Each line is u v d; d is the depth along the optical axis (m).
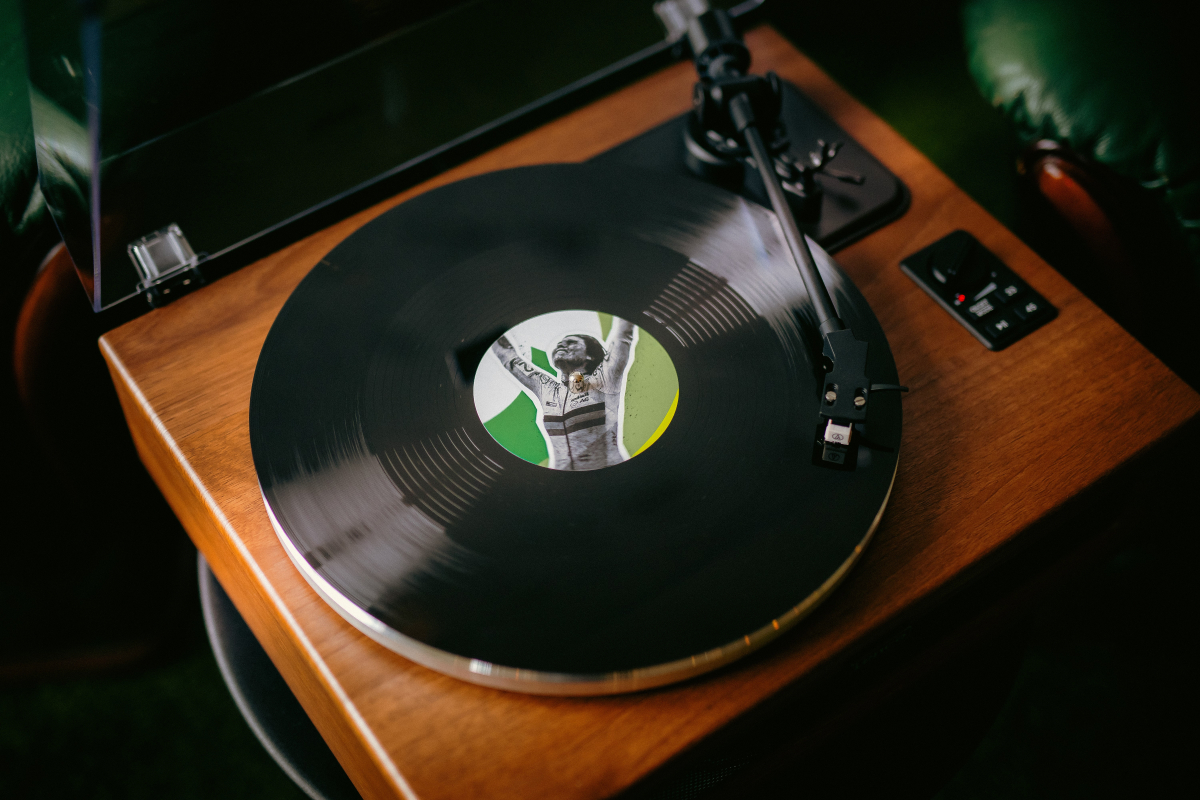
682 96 1.00
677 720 0.61
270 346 0.75
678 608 0.62
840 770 0.83
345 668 0.64
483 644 0.61
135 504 1.33
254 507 0.72
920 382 0.78
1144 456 0.74
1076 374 0.78
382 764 0.60
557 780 0.59
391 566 0.65
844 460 0.69
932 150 1.32
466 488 0.69
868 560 0.69
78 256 0.79
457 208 0.83
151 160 0.85
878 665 0.76
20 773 1.38
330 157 0.94
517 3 1.05
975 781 1.33
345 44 0.96
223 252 0.87
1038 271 0.85
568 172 0.85
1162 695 1.39
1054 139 0.99
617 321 0.77
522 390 0.74
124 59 0.79
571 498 0.68
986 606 0.81
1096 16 1.00
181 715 1.43
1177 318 0.98
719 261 0.80
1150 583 1.32
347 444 0.70
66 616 1.42
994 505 0.72
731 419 0.72
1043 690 1.40
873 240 0.87
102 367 1.07
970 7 1.11
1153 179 0.92
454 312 0.77
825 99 0.98
